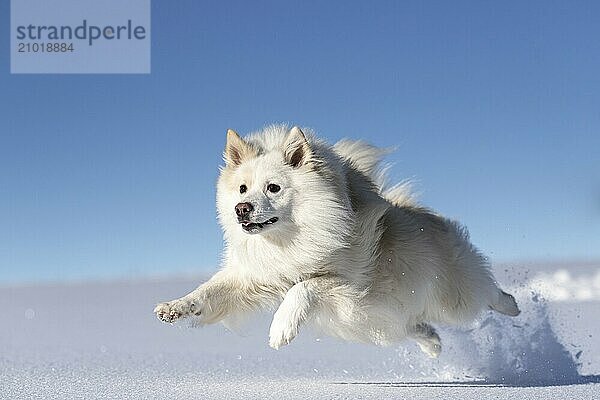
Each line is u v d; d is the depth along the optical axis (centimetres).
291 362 881
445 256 789
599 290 1588
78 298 2191
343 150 765
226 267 739
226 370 806
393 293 721
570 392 612
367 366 850
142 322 1459
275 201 682
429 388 659
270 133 746
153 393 634
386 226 730
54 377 741
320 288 680
